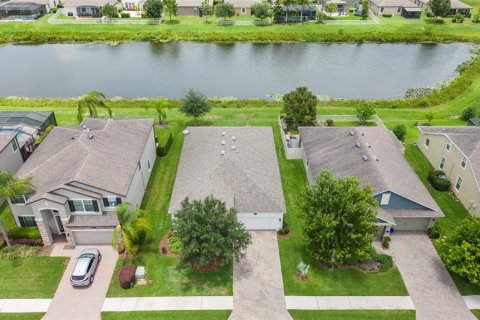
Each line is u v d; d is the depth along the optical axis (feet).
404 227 128.88
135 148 138.31
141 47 313.94
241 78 257.75
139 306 103.91
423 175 155.33
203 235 100.89
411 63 285.64
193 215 103.60
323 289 108.99
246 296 106.83
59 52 303.07
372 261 116.47
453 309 104.68
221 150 143.13
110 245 121.49
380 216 119.85
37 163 126.21
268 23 351.67
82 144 130.00
